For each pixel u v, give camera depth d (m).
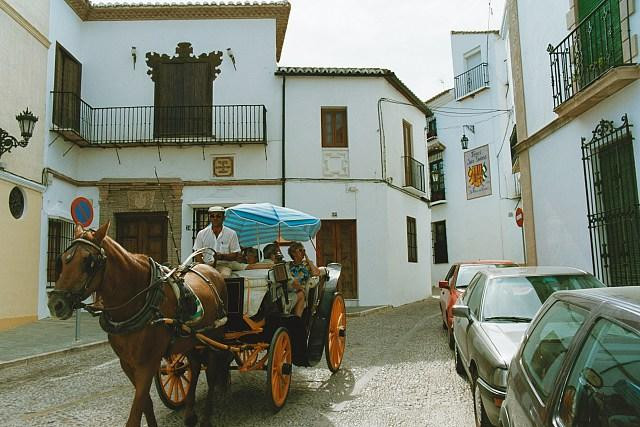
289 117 17.48
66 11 16.14
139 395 4.55
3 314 12.29
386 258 17.48
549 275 6.44
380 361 8.70
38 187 13.87
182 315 5.06
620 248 8.33
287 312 6.54
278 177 17.22
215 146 17.19
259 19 17.70
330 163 17.56
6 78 12.74
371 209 17.58
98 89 17.23
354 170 17.64
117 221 16.91
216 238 7.31
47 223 14.45
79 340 10.83
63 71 16.12
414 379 7.39
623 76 7.75
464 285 10.43
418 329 12.28
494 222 25.03
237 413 5.97
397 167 19.23
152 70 17.38
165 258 16.78
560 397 2.55
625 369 2.17
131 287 4.71
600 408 2.23
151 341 4.71
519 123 12.13
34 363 8.96
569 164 9.94
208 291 5.66
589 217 8.94
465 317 6.12
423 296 21.17
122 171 16.94
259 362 6.11
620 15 8.23
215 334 5.86
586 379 2.42
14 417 5.85
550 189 10.75
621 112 8.24
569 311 2.99
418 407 6.06
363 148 17.80
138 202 16.89
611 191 8.63
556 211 10.50
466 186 26.83
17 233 12.91
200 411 6.09
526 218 11.84
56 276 4.34
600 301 2.64
